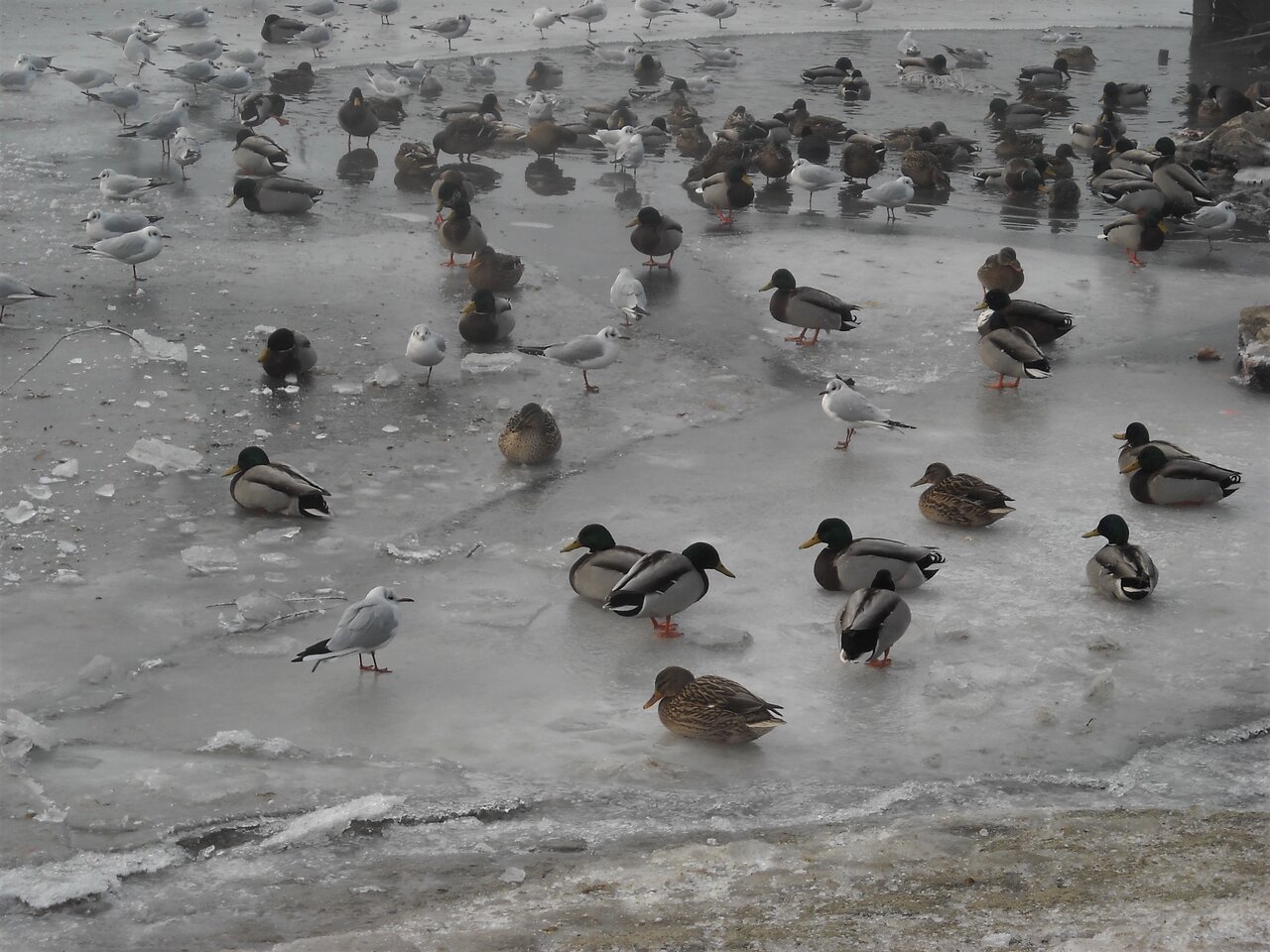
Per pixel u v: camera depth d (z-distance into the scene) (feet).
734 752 31.81
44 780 29.53
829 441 50.85
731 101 114.21
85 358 54.49
